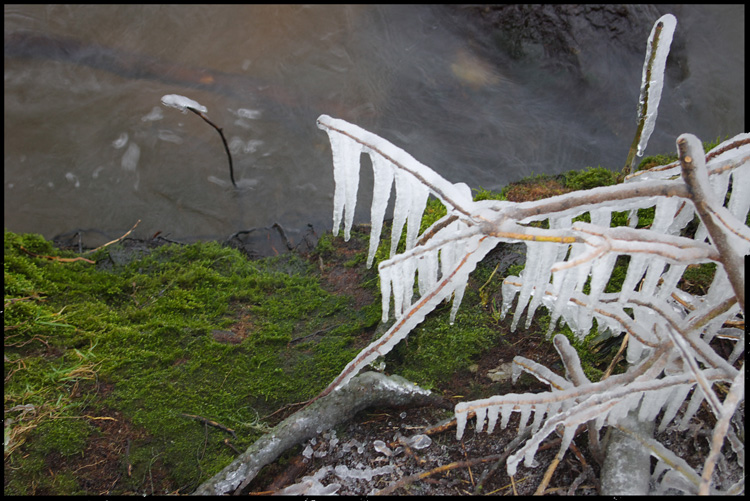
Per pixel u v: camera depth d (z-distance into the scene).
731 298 1.73
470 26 4.92
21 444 2.21
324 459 2.10
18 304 2.78
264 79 4.71
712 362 1.73
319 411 2.14
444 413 2.21
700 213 1.58
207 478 2.09
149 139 4.29
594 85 4.44
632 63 4.52
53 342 2.64
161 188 3.99
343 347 2.59
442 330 2.51
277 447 2.06
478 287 2.71
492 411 1.93
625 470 1.82
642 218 2.81
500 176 3.91
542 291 1.88
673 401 1.84
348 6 5.26
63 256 3.31
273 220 3.71
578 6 4.69
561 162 3.98
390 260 1.80
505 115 4.36
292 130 4.35
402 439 2.11
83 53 4.91
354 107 4.47
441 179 1.79
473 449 2.08
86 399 2.38
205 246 3.38
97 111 4.52
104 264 3.27
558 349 2.06
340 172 1.98
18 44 4.89
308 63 4.82
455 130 4.26
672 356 1.82
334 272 3.07
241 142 4.25
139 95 4.63
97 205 3.89
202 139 4.30
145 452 2.19
